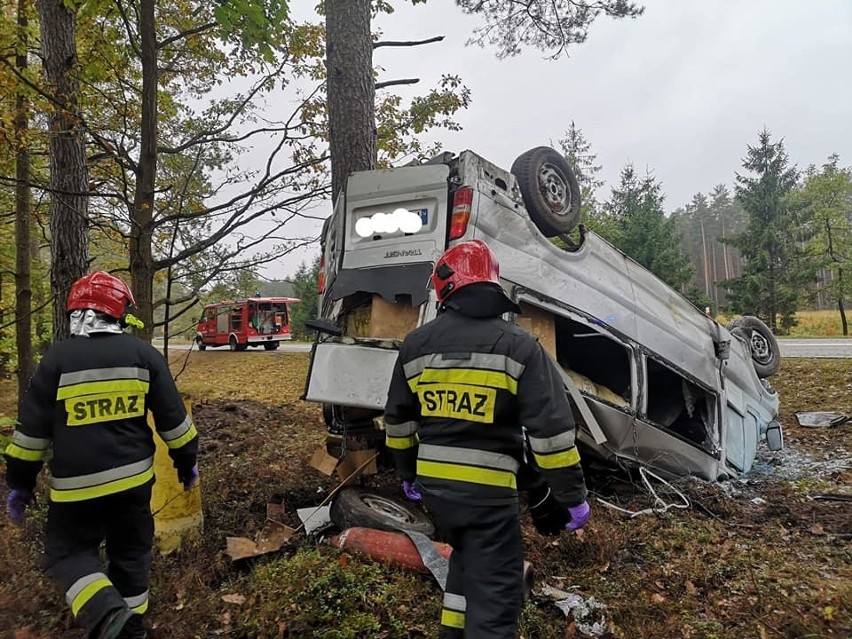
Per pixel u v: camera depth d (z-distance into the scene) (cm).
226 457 592
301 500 452
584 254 458
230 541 354
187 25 602
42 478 479
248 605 296
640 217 2661
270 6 455
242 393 1182
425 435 229
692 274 2714
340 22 565
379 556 332
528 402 212
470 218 365
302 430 741
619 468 479
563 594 311
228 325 2667
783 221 3053
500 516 216
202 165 563
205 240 498
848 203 3028
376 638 265
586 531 381
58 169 567
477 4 770
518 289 393
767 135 3144
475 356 221
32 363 768
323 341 397
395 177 388
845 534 405
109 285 280
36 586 316
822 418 763
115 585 264
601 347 508
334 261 422
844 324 2978
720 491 494
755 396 640
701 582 329
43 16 540
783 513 456
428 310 358
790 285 3023
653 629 282
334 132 564
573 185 464
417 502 412
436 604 289
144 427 278
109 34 552
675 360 507
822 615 287
